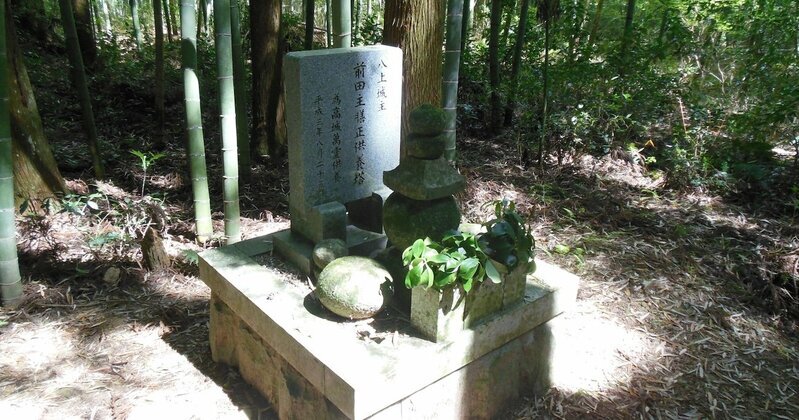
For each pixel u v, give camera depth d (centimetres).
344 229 306
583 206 529
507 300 267
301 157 297
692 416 294
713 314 377
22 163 454
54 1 1242
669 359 336
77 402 291
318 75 288
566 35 722
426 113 251
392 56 312
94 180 545
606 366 328
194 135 414
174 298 380
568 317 369
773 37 716
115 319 356
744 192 571
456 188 262
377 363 228
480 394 271
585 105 638
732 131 640
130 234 421
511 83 682
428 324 243
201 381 311
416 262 229
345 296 249
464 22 773
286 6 1507
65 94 799
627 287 405
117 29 1523
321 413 248
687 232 487
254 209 507
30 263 399
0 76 311
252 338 290
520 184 580
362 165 321
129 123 746
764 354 344
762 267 415
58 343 333
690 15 778
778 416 296
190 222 476
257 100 620
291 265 307
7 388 297
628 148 630
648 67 682
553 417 289
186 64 397
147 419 283
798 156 575
